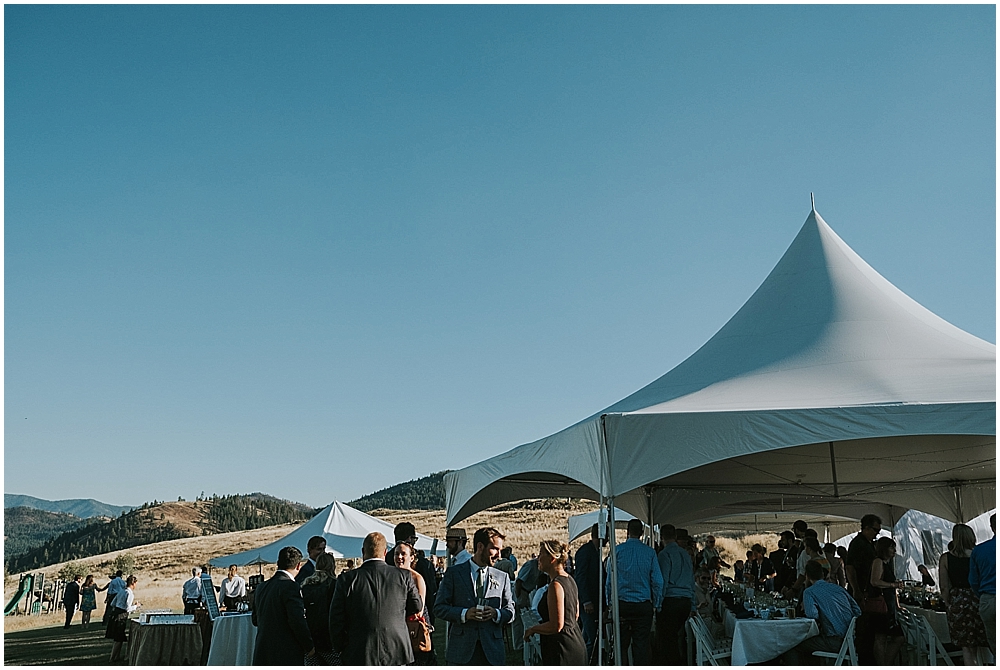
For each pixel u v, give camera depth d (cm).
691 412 634
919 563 1593
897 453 1073
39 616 2477
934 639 719
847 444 1033
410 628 592
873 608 747
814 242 976
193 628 942
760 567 1448
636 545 702
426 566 749
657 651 857
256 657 565
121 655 1208
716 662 704
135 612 1544
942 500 1335
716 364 865
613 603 623
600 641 652
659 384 876
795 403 657
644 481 623
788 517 2123
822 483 1323
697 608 993
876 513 1603
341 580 525
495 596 575
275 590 570
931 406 594
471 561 587
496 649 570
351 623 514
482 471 905
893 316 851
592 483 654
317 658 572
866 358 765
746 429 620
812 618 671
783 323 889
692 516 1531
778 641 666
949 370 705
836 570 973
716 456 620
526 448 800
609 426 637
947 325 939
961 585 683
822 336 830
